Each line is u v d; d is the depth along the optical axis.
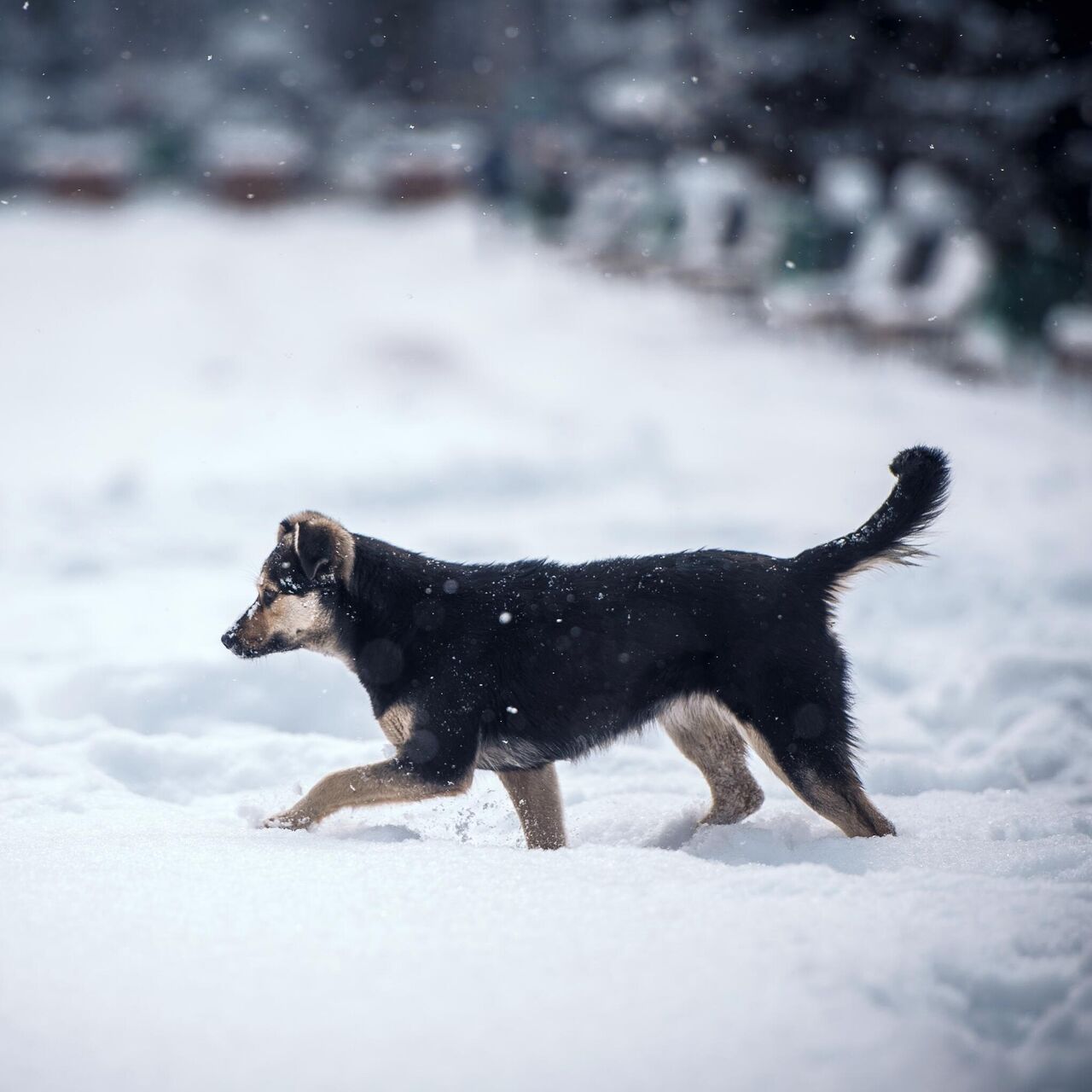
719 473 16.89
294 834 5.29
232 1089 2.94
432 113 72.94
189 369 25.41
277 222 48.66
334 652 6.02
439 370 25.02
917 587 11.17
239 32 67.88
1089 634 9.60
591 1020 3.20
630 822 6.14
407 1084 2.94
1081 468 16.72
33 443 19.45
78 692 8.30
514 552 12.92
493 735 5.73
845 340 25.95
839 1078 2.96
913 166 29.20
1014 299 23.77
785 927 3.75
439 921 3.87
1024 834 5.70
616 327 28.69
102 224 47.75
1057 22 25.52
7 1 66.25
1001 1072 3.05
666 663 5.70
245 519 14.80
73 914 3.94
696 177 38.38
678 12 39.34
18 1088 2.95
